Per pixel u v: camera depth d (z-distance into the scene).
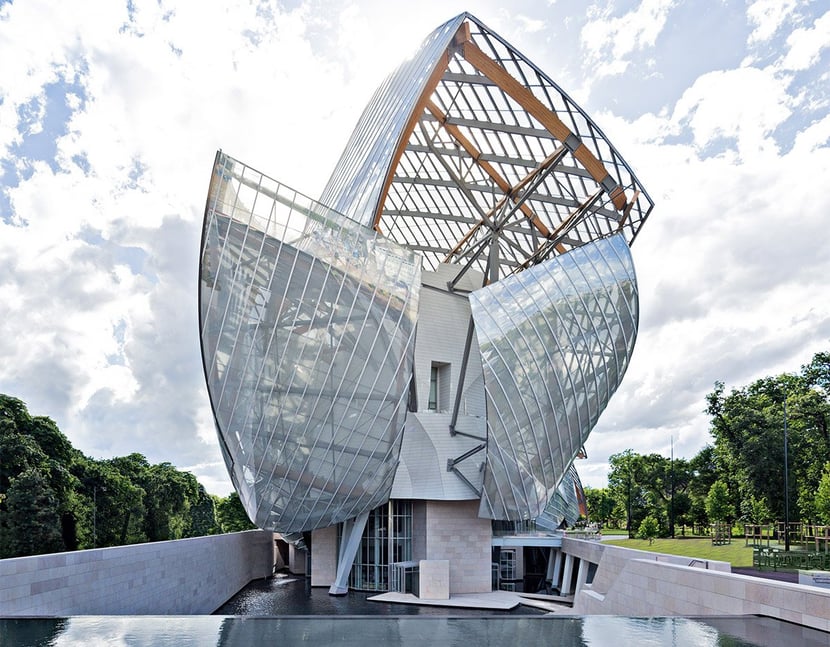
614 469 112.12
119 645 11.09
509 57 35.28
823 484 49.19
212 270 31.84
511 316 39.19
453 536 43.25
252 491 36.06
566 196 46.44
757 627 12.67
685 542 62.47
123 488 62.66
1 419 50.62
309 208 33.69
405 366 36.25
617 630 12.46
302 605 37.22
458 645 11.09
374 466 37.34
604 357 42.62
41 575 20.23
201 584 35.19
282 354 33.06
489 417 38.59
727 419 67.06
